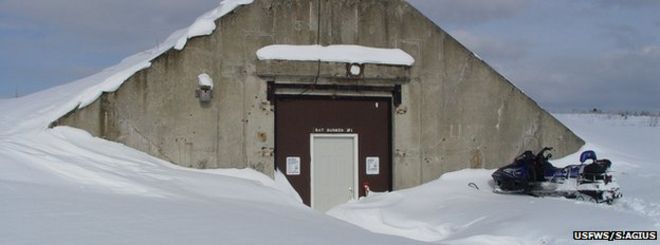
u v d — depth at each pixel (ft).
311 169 50.14
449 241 34.53
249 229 28.30
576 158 55.47
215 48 47.11
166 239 24.70
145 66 45.19
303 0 49.47
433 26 52.60
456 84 52.95
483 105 53.57
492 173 51.55
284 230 29.14
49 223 25.35
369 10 51.08
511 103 54.34
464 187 49.98
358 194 51.08
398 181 51.24
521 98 54.65
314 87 49.73
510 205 42.16
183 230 26.61
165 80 45.60
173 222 28.02
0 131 45.27
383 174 51.80
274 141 48.65
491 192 48.62
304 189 49.90
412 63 51.52
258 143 48.01
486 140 53.47
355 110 51.47
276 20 48.73
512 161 53.98
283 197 42.27
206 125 46.65
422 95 52.06
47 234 23.63
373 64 50.34
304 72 48.80
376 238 30.40
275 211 35.81
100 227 25.54
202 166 46.42
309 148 50.21
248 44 48.01
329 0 50.14
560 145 55.62
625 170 52.75
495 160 53.57
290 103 49.98
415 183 51.60
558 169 46.65
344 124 51.13
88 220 26.53
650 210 40.78
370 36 51.03
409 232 40.93
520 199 44.88
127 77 44.68
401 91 51.52
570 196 45.47
